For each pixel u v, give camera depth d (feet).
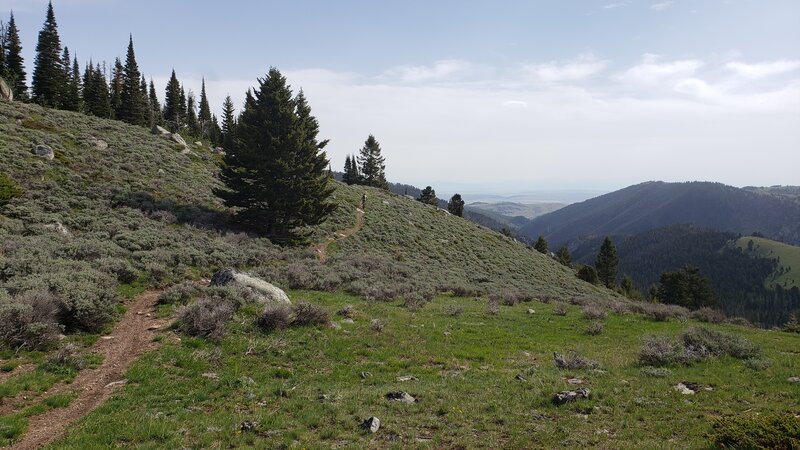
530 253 226.58
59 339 44.73
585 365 47.65
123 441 28.45
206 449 27.66
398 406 35.14
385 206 214.48
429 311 77.46
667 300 245.04
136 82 271.28
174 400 35.12
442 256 165.48
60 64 238.27
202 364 42.57
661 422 31.99
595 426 31.68
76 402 34.40
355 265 117.19
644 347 52.70
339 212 179.63
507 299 96.99
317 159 133.90
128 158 152.46
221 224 126.31
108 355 44.04
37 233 84.07
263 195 123.54
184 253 87.97
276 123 124.98
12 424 29.63
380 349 52.49
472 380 42.83
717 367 47.09
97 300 51.42
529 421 32.76
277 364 45.44
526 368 48.06
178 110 334.85
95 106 253.44
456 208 351.87
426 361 49.80
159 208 121.29
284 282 85.56
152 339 48.32
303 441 29.01
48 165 123.13
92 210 106.32
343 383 41.29
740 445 25.76
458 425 32.12
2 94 181.88
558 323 76.64
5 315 41.09
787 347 62.39
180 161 172.14
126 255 80.43
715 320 90.63
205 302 56.18
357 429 31.09
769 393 38.75
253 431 30.27
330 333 55.57
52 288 51.13
